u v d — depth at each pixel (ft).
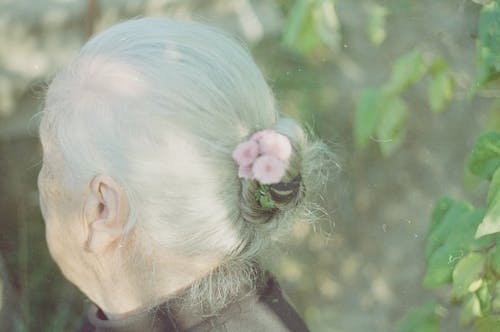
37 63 8.59
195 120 3.47
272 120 3.73
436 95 5.58
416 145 9.87
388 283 10.13
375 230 10.19
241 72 3.62
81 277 3.88
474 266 4.70
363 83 9.60
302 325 3.95
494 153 4.68
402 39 8.82
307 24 5.35
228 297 3.72
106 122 3.52
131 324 3.73
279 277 9.93
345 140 9.86
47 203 3.82
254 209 3.58
